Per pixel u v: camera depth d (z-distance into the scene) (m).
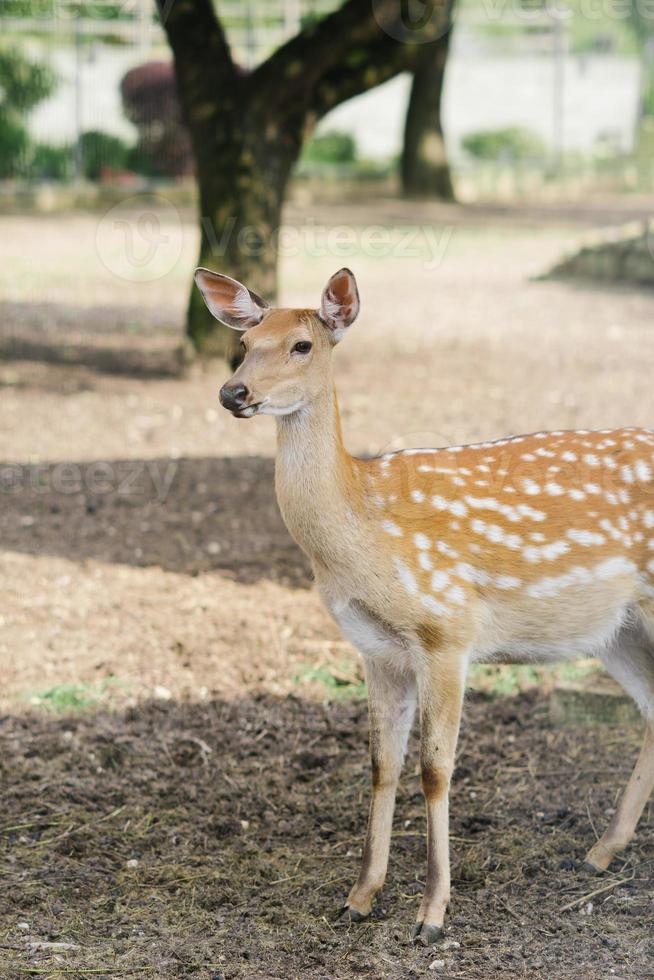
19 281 16.98
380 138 32.75
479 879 4.26
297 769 5.10
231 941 3.92
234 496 8.51
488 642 4.06
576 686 5.34
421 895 4.20
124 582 6.98
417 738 5.38
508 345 13.31
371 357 12.83
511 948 3.81
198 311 11.57
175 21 10.67
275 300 11.21
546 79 32.88
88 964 3.76
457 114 33.25
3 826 4.66
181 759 5.18
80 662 6.00
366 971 3.71
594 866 4.26
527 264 19.11
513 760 5.07
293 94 10.77
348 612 4.00
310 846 4.56
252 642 6.22
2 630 6.33
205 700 5.66
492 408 10.52
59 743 5.25
